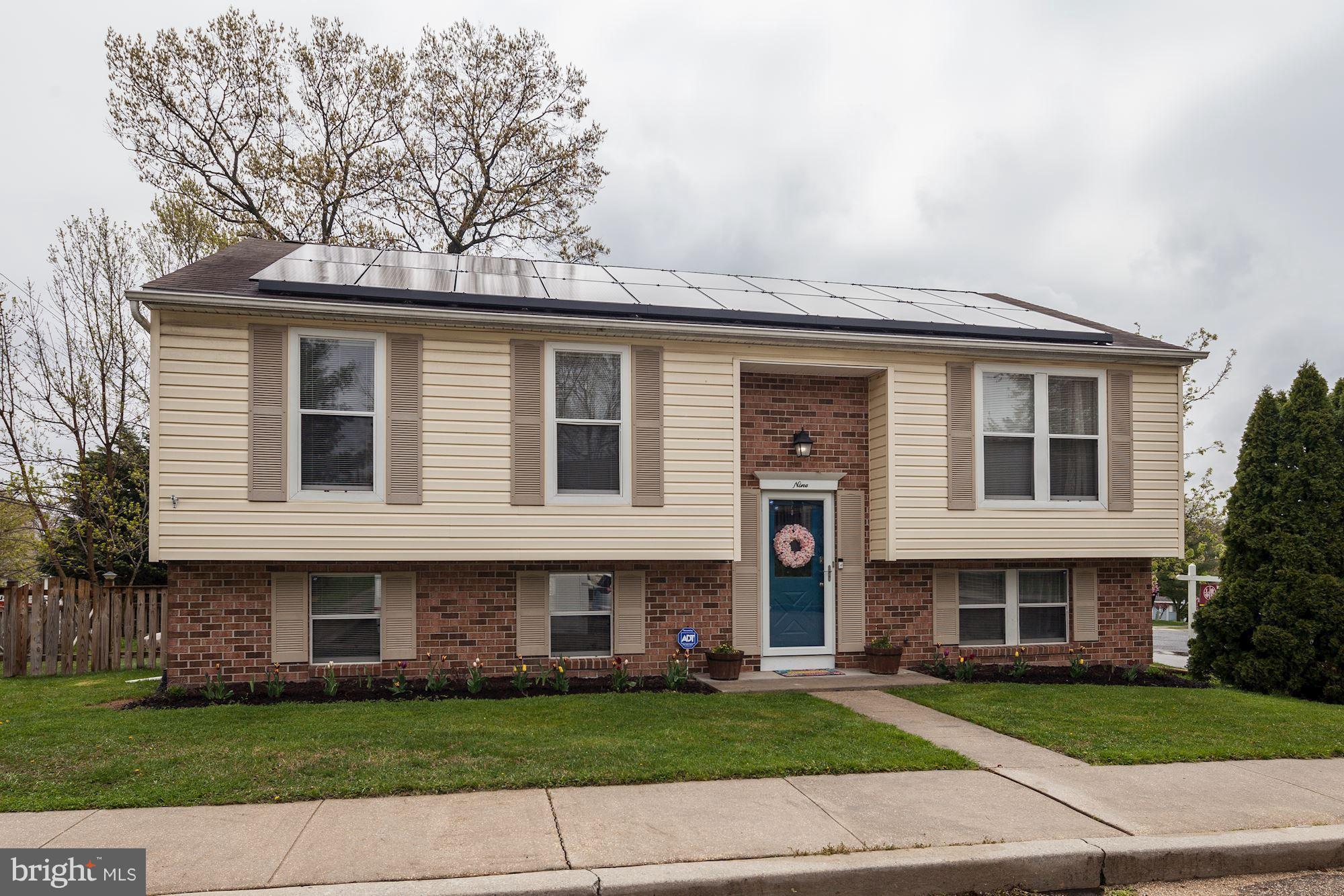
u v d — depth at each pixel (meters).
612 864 4.80
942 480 11.33
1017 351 11.35
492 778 6.17
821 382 11.72
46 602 12.16
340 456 9.57
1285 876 5.28
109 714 8.22
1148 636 12.53
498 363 9.98
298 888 4.45
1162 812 5.84
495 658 10.34
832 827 5.42
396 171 22.20
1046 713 8.71
